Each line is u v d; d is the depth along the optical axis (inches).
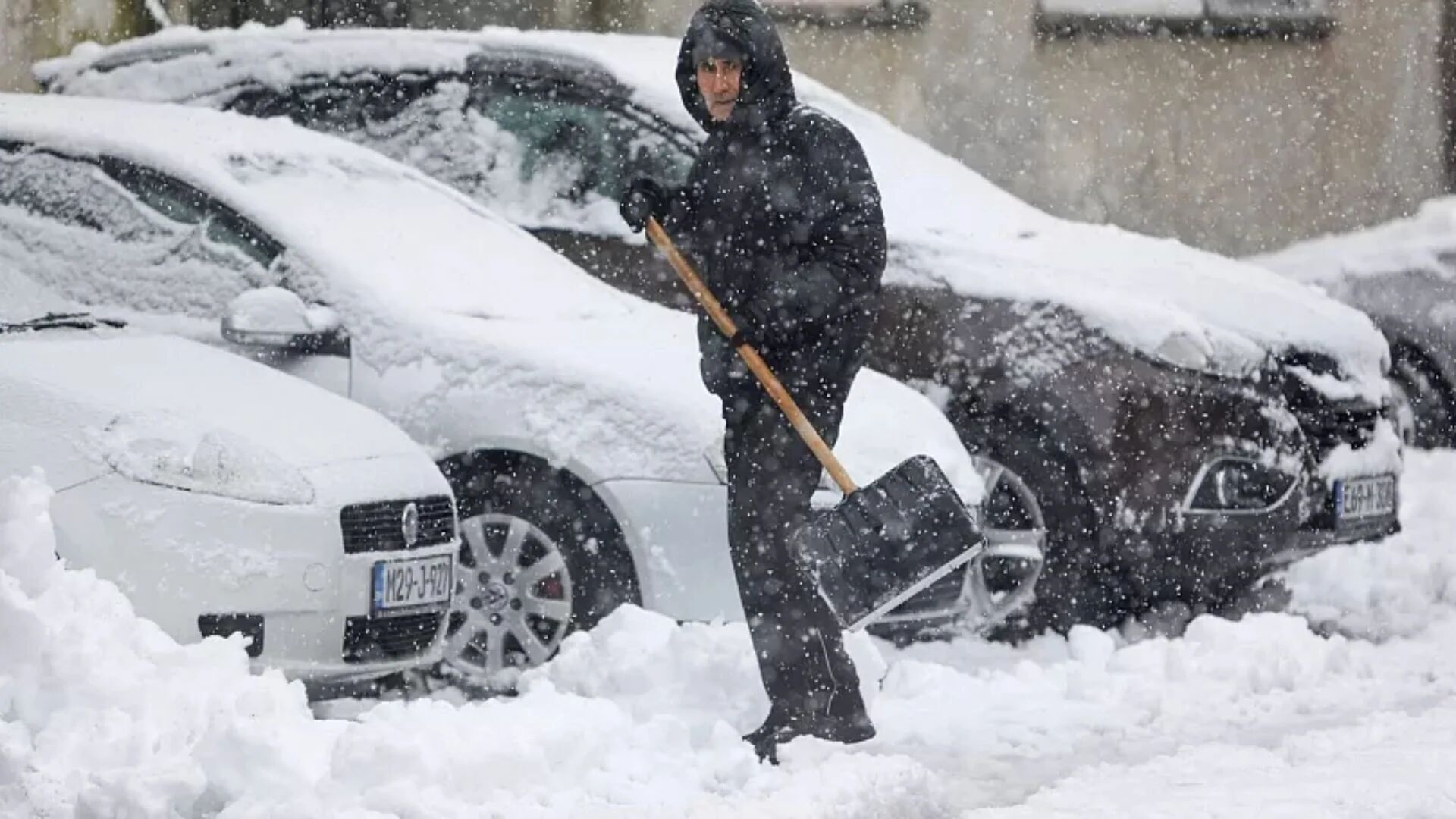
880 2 1692.9
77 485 619.5
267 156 836.6
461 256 818.2
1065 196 1755.7
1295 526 890.7
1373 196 1871.3
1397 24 1870.1
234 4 1537.9
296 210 797.9
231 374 690.8
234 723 495.2
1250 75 1814.7
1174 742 655.8
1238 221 1820.9
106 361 671.8
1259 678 738.8
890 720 680.4
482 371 741.3
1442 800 535.2
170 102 1062.4
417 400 740.0
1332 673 764.6
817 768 571.5
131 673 527.2
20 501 553.9
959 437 864.9
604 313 815.7
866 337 620.7
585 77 987.9
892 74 1699.1
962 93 1717.5
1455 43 1883.6
